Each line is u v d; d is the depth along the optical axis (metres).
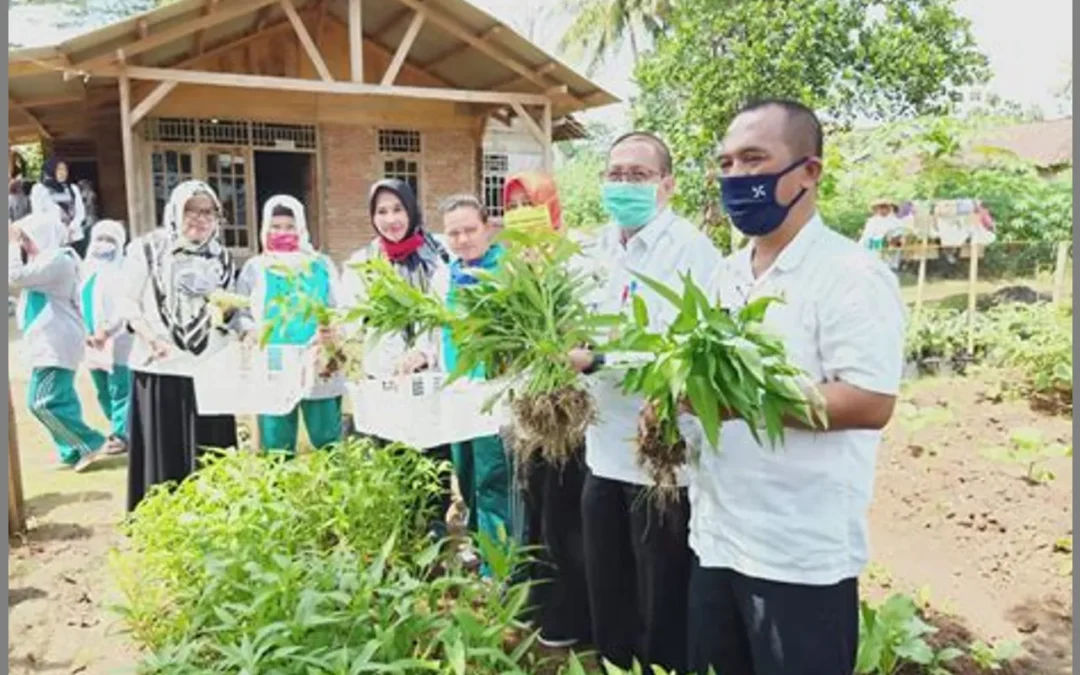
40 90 10.76
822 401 1.82
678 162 14.29
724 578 2.25
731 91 13.75
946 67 14.41
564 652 3.29
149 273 4.26
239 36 11.59
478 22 10.59
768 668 2.11
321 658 2.29
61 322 5.53
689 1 14.63
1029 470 5.16
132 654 3.30
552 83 11.38
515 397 2.56
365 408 3.68
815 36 13.84
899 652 3.01
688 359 1.79
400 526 3.46
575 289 2.60
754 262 2.20
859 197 10.18
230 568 2.79
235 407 4.02
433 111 12.77
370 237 12.60
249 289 4.48
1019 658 3.30
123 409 6.02
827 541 2.05
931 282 12.13
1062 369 6.47
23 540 4.42
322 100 12.14
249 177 12.00
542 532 3.29
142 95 11.09
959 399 6.85
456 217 3.53
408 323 2.72
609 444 2.82
